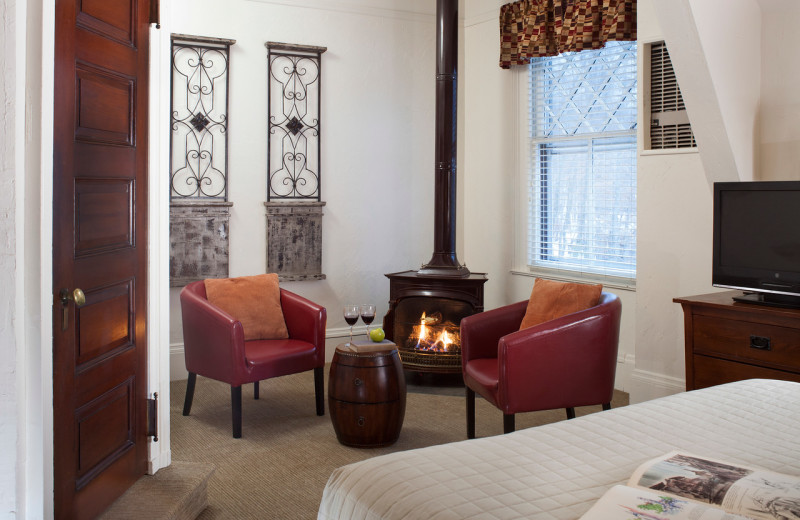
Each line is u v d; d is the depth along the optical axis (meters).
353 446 3.56
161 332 2.81
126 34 2.49
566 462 1.58
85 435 2.26
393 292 4.88
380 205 5.57
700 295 3.44
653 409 1.98
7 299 1.76
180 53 4.80
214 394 4.54
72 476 2.17
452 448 1.69
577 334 3.30
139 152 2.62
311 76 5.23
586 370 3.34
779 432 1.78
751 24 3.52
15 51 1.73
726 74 3.40
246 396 4.52
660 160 3.97
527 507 1.35
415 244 5.74
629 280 4.64
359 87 5.43
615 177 4.74
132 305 2.60
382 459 1.65
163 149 2.76
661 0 3.27
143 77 2.63
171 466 2.87
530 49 5.04
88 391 2.27
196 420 4.00
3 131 1.72
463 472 1.53
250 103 5.05
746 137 3.54
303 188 5.27
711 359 3.25
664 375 4.04
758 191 3.17
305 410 4.22
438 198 4.92
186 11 4.81
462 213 5.87
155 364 2.77
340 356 3.56
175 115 4.81
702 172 3.78
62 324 2.09
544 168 5.27
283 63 5.14
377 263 5.59
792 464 1.56
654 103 4.04
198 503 2.75
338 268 5.45
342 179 5.41
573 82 4.99
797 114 3.47
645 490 1.36
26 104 1.84
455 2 4.87
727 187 3.30
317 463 3.35
